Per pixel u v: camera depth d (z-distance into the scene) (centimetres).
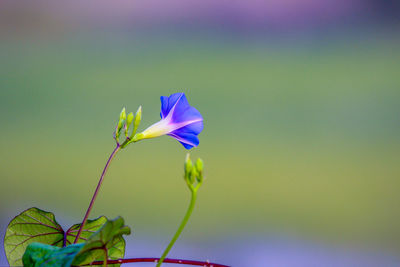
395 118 1104
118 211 471
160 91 1484
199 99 1384
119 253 94
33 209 94
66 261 87
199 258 372
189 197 531
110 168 639
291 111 1219
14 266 93
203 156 738
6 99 1305
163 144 765
